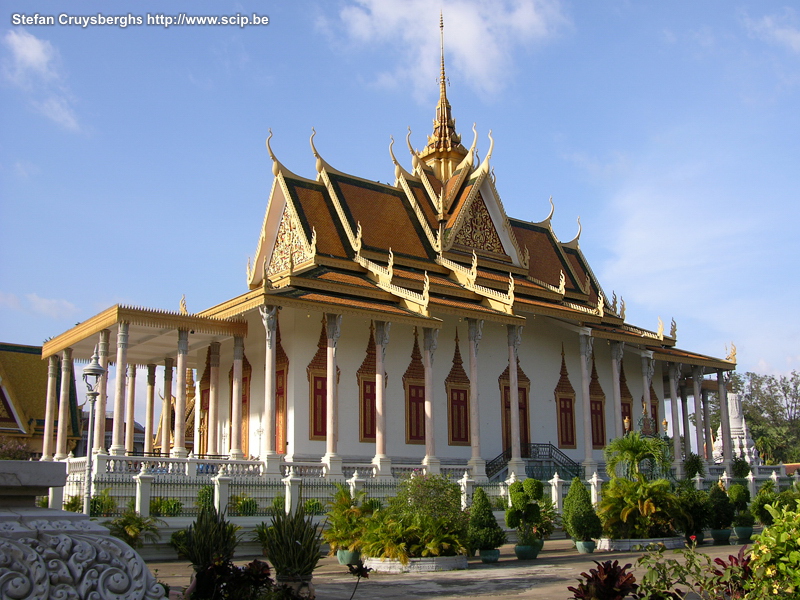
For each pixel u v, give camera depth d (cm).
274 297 3394
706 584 1248
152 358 4391
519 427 4366
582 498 2744
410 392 4153
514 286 4769
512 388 4244
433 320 3828
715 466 5234
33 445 5253
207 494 2772
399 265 4488
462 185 5069
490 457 4434
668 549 2684
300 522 1653
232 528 1656
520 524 2541
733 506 3155
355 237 4338
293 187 4362
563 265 5566
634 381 5347
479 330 4119
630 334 4897
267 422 3278
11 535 838
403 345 4181
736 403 6656
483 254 4978
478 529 2423
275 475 3166
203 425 4419
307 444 3775
